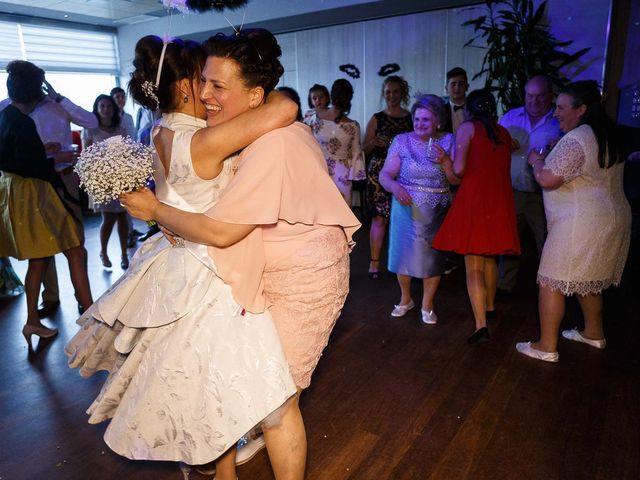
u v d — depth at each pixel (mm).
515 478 1784
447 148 2879
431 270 2969
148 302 1372
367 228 5723
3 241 2855
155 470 1870
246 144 1255
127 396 1375
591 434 2014
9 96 2814
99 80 9000
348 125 3973
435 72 6160
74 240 2963
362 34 6555
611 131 2301
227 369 1293
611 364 2559
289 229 1335
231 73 1229
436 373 2514
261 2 6926
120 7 7219
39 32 7875
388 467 1854
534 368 2537
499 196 2617
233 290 1306
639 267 3889
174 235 1384
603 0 4957
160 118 1474
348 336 2953
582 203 2355
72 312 3410
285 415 1408
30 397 2369
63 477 1830
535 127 3410
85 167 1263
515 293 3621
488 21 5656
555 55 4922
